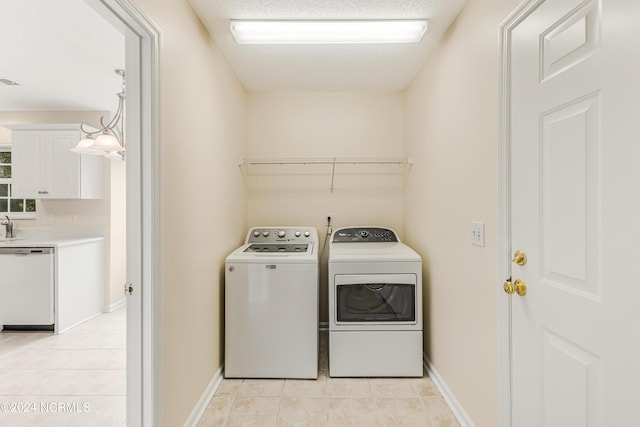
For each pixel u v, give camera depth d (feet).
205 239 6.39
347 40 6.72
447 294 6.51
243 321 7.36
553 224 3.48
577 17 3.11
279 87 9.71
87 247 11.52
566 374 3.31
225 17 5.99
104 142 7.64
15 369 7.98
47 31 6.84
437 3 5.62
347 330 7.38
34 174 11.44
